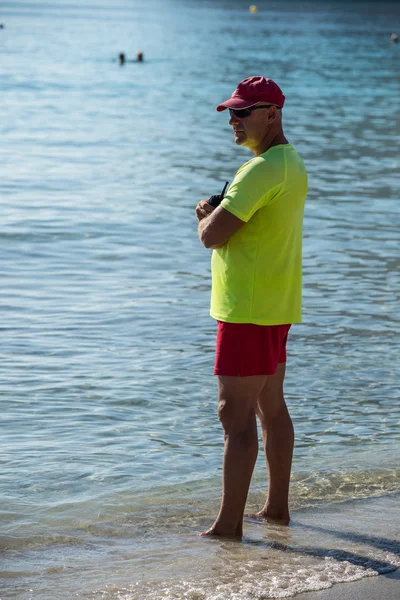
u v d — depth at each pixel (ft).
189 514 30.53
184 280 66.49
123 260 71.92
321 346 51.52
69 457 35.47
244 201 26.78
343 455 36.50
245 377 27.55
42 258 71.61
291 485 33.24
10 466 34.30
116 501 31.45
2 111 185.98
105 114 190.08
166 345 50.96
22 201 95.30
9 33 488.44
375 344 52.24
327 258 74.49
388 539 28.40
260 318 27.27
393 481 33.76
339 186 112.98
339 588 24.61
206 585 24.64
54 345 50.16
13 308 57.36
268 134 28.40
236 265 27.35
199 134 163.22
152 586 24.61
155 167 123.34
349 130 177.37
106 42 460.55
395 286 66.13
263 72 314.76
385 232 85.87
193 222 87.97
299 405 42.39
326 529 29.30
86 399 42.16
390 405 42.83
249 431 27.94
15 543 27.78
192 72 306.76
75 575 25.43
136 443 37.35
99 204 95.30
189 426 39.52
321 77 304.50
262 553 27.14
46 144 142.41
